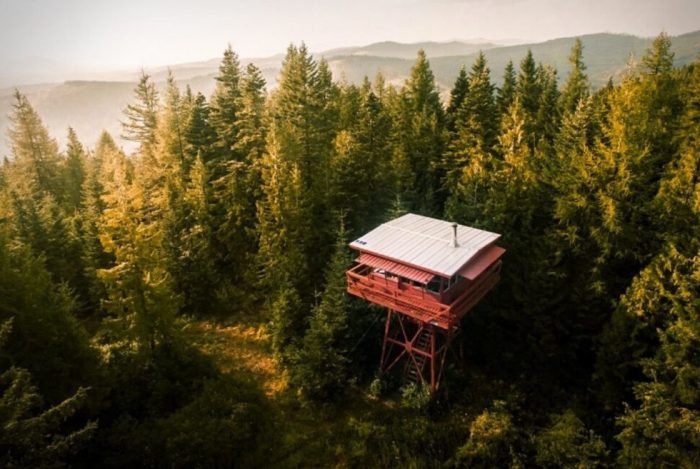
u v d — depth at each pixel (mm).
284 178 34406
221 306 37781
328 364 26578
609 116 31172
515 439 22344
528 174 30203
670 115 31625
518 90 47562
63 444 15906
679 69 40906
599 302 25672
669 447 18562
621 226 24578
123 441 21406
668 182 24109
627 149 25422
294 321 30703
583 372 26734
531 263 26844
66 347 23469
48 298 24297
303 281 32906
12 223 37500
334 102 52594
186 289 37625
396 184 36688
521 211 29781
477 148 37812
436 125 43531
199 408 23672
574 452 20203
